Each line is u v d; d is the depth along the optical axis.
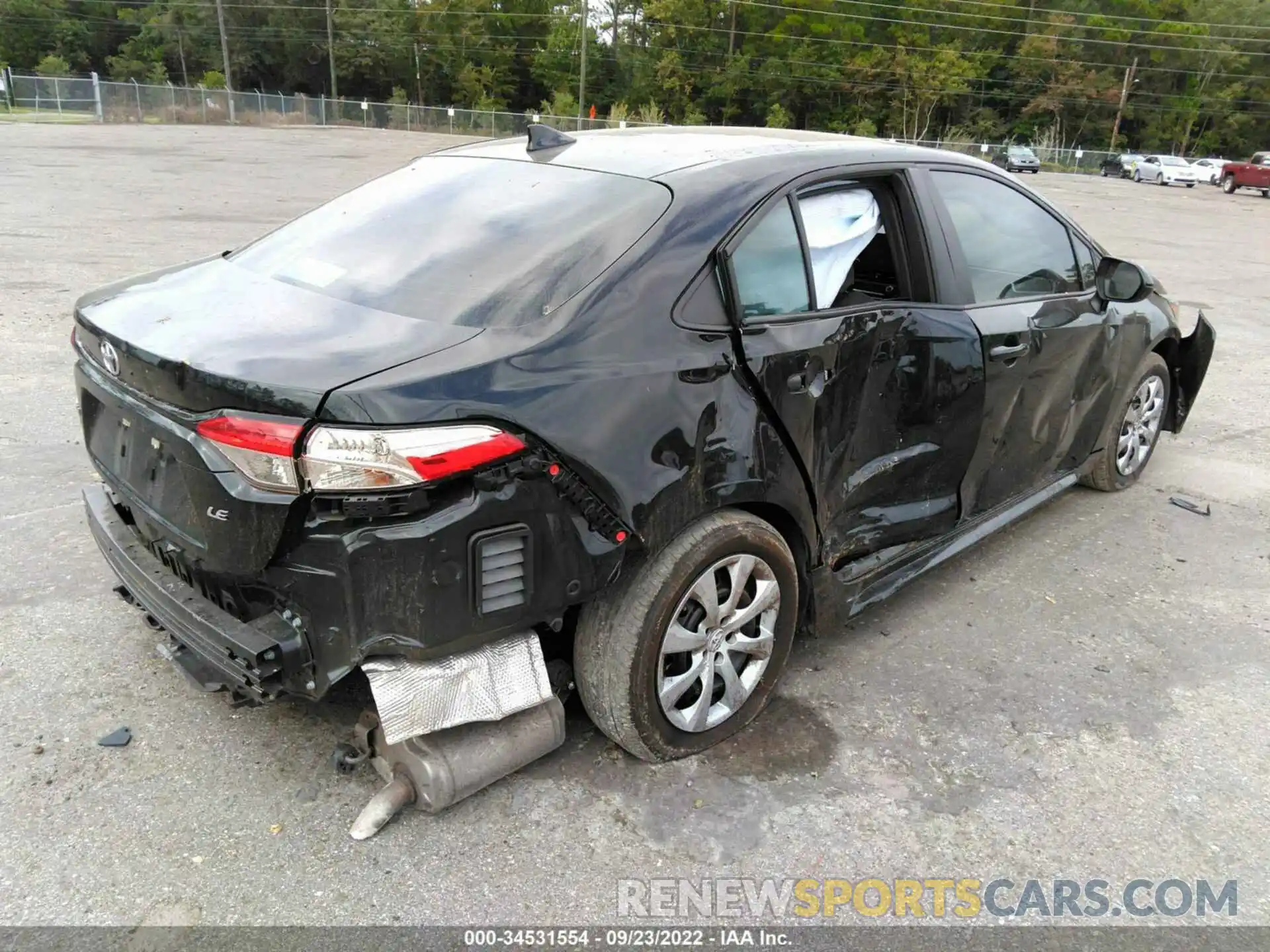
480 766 2.51
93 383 2.66
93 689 3.04
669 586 2.57
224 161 24.38
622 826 2.57
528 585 2.29
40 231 11.45
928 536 3.57
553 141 3.41
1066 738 3.07
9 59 77.56
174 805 2.56
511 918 2.26
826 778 2.81
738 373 2.65
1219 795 2.84
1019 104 80.06
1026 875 2.49
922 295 3.33
